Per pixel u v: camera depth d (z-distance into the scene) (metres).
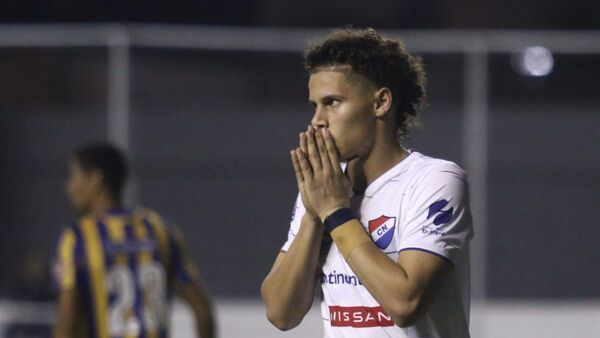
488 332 32.06
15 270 34.16
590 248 33.94
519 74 34.38
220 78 41.16
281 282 11.05
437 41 36.28
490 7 45.91
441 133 32.22
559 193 34.28
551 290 33.59
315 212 10.71
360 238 10.32
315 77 10.74
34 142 35.12
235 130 33.75
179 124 33.38
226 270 32.88
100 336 16.98
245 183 33.38
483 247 28.83
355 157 10.78
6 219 34.44
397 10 45.84
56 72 40.22
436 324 10.55
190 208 33.16
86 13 47.16
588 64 37.62
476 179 29.00
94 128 35.41
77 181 17.66
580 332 32.06
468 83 29.41
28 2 47.03
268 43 36.41
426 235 10.31
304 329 28.83
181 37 40.94
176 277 17.73
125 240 17.27
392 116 10.84
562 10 45.97
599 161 34.44
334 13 46.03
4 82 40.00
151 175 33.31
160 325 17.38
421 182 10.59
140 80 41.16
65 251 17.06
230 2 46.44
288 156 33.56
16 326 29.03
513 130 34.75
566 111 35.03
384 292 10.05
